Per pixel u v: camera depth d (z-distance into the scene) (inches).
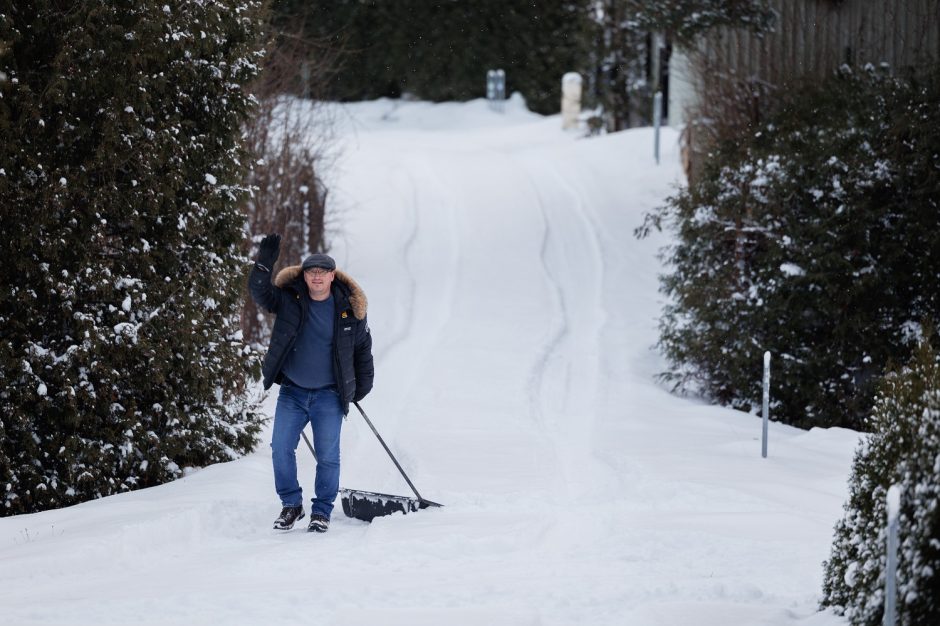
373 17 5029.5
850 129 1822.1
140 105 1127.6
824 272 1713.8
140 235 1182.3
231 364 1246.3
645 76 4018.2
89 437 1151.0
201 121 1228.5
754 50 2418.8
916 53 2074.3
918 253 1745.8
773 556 838.5
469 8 5142.7
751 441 1398.9
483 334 2080.5
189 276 1198.9
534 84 5216.5
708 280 1866.4
